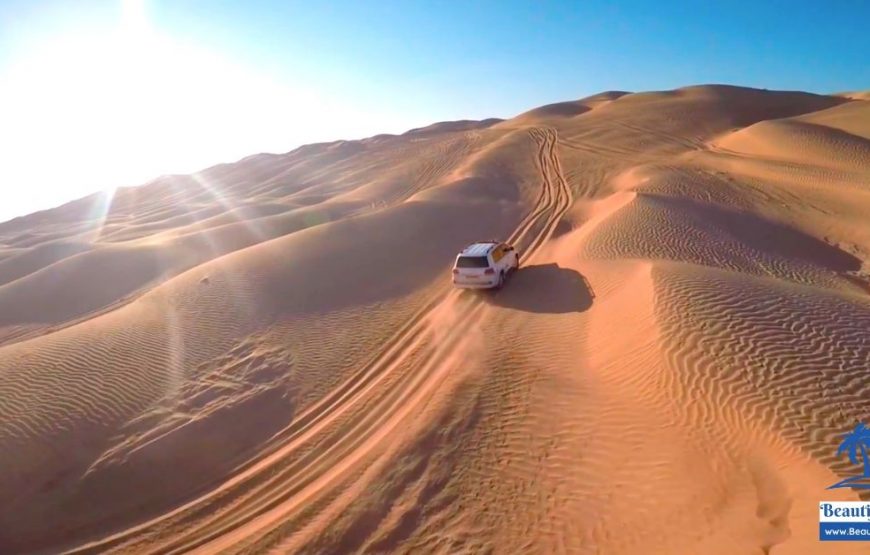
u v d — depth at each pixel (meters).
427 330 14.58
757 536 5.91
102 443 10.48
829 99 70.44
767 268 17.73
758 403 8.05
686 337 9.95
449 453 8.98
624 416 8.91
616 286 14.42
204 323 15.51
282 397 11.94
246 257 20.83
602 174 36.16
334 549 7.51
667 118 57.97
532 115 73.56
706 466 7.35
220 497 9.24
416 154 59.62
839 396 7.84
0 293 26.78
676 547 6.22
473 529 7.38
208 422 11.05
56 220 77.69
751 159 36.56
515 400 10.14
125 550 8.35
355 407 11.24
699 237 19.47
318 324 15.43
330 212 37.41
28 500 9.29
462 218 26.92
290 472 9.56
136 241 38.12
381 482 8.62
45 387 12.08
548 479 8.02
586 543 6.76
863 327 9.79
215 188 75.81
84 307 25.34
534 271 18.47
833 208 25.52
